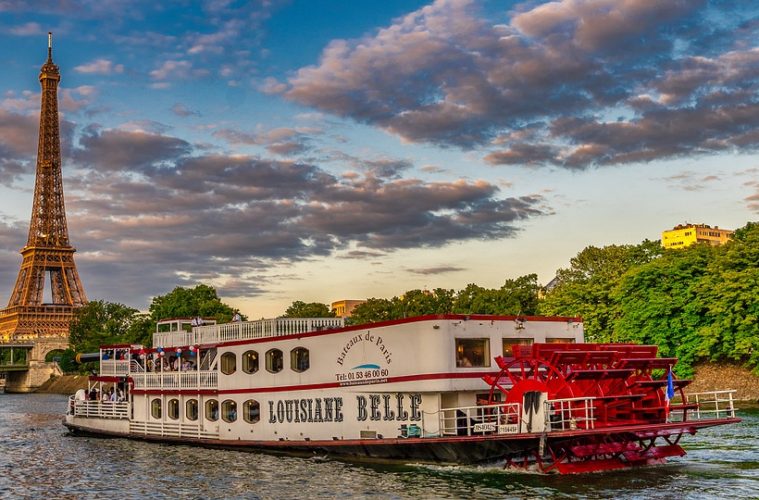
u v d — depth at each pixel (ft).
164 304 350.43
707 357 247.91
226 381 144.97
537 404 107.45
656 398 119.03
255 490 104.83
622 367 116.26
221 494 103.40
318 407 128.16
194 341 158.71
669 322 240.53
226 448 143.84
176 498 102.68
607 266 301.43
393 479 106.73
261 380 138.21
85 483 115.96
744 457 121.39
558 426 109.29
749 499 92.63
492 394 114.73
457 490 98.78
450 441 109.60
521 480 104.01
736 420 113.29
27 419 252.21
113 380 173.37
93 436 178.40
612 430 102.68
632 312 249.34
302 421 130.72
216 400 147.64
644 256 295.89
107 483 115.24
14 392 645.10
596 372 109.91
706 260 244.01
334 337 126.11
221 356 146.51
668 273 243.60
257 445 137.28
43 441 172.24
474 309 289.53
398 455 117.60
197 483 111.65
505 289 295.07
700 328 231.91
